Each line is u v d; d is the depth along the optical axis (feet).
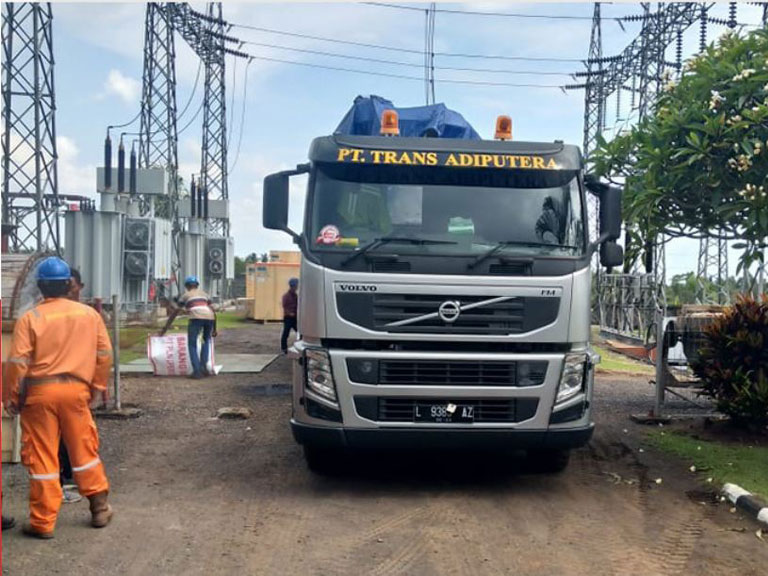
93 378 16.47
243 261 160.35
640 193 21.01
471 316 18.30
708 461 22.08
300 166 20.04
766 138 19.31
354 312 18.24
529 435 18.39
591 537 16.43
